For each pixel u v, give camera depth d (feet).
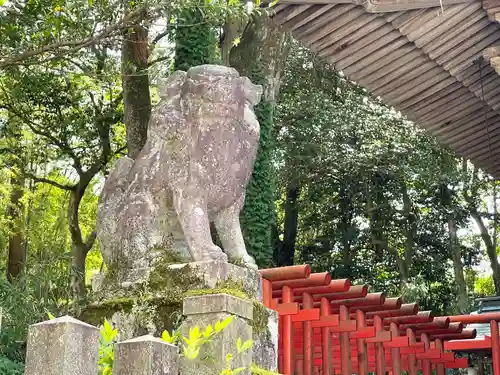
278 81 39.83
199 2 19.79
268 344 13.19
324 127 54.08
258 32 38.73
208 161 13.21
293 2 19.52
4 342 18.98
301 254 60.59
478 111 23.22
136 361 8.39
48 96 46.19
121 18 20.80
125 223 13.55
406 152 54.49
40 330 8.07
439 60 20.81
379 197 58.08
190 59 34.45
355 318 22.80
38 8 22.67
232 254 13.70
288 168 54.49
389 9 19.11
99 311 12.96
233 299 11.57
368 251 59.93
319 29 20.26
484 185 59.36
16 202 47.62
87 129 48.96
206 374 11.01
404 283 55.36
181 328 11.53
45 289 23.34
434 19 19.47
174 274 12.81
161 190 13.48
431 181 56.29
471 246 62.64
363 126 54.65
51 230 40.32
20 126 49.14
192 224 12.96
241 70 38.99
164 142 13.66
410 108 23.15
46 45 21.43
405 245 58.18
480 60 20.83
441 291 59.31
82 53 31.73
